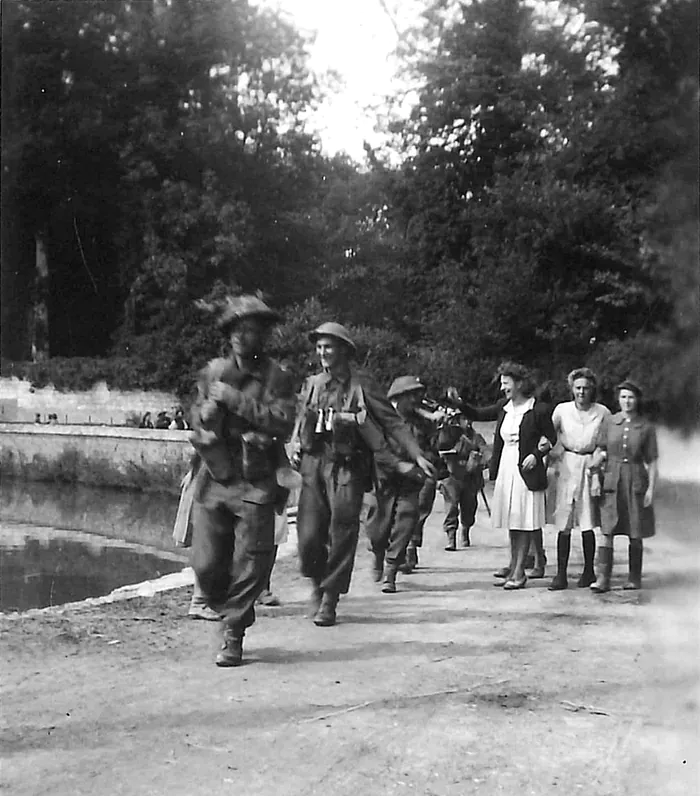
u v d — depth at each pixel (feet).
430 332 44.47
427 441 32.07
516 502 27.71
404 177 46.52
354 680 17.34
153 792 11.99
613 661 17.93
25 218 60.39
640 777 12.16
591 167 43.86
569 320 44.83
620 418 26.50
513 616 23.18
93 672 17.78
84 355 66.33
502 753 13.33
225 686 17.02
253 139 49.16
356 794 11.97
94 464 67.77
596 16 41.09
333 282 45.01
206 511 18.81
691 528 12.29
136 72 53.67
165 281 50.78
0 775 12.50
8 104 55.57
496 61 44.57
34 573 42.50
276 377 18.75
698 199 22.43
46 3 53.31
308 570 22.62
